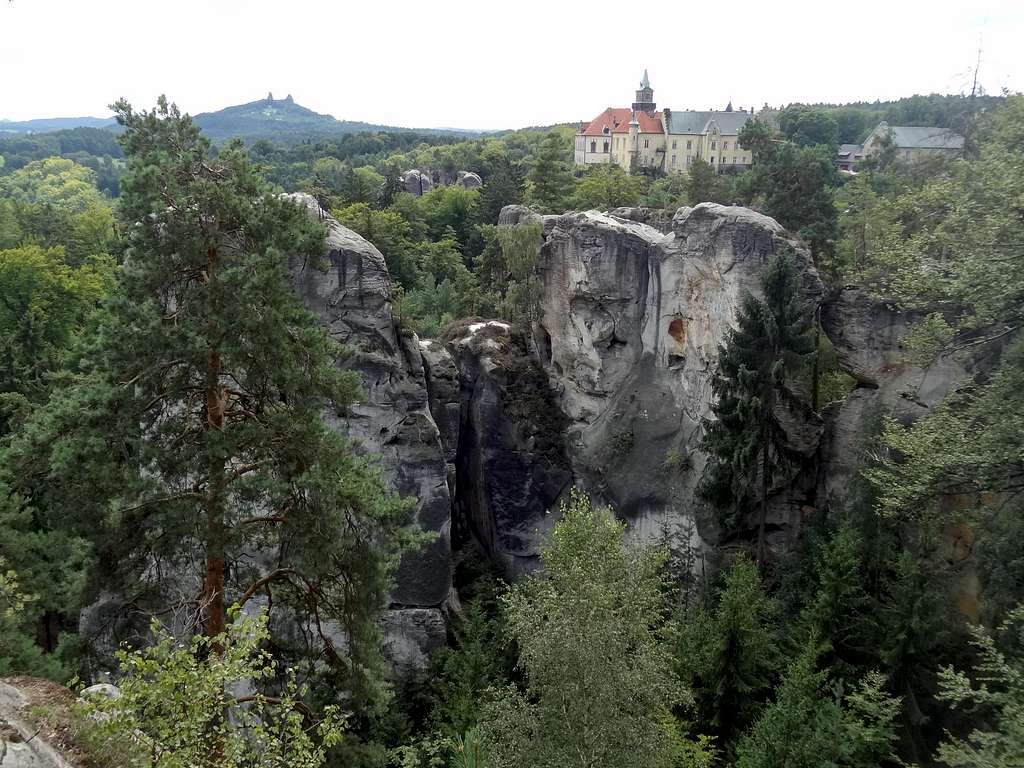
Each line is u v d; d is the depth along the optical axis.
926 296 22.70
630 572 23.45
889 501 20.45
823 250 38.56
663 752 19.31
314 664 17.88
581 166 101.12
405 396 32.91
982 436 18.55
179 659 10.18
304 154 167.62
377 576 16.66
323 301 31.09
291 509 16.31
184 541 16.59
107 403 14.98
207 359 15.51
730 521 31.67
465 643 31.64
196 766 10.14
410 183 106.50
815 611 26.55
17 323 49.62
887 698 24.67
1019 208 18.67
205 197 15.33
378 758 17.66
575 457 39.59
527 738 18.88
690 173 52.59
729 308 34.12
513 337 42.84
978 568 23.19
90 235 75.44
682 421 36.88
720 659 25.62
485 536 41.44
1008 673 15.35
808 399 34.38
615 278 38.19
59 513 15.21
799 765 20.62
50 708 10.84
